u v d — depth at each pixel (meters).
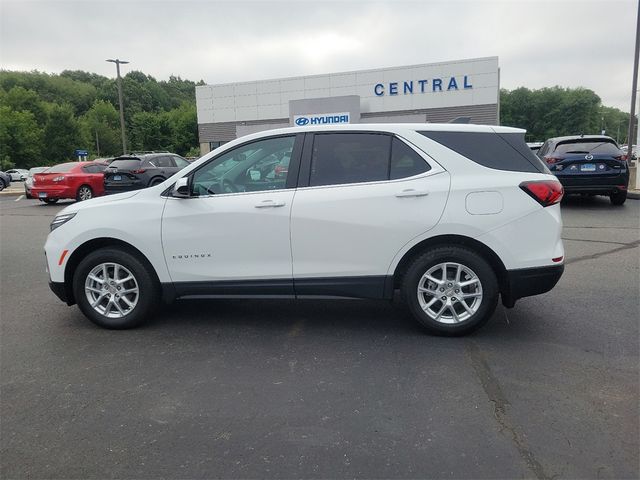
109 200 4.76
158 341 4.48
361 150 4.41
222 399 3.42
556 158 11.83
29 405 3.39
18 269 7.62
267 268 4.45
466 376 3.66
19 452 2.86
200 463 2.73
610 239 8.57
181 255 4.55
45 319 5.16
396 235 4.23
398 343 4.31
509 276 4.19
